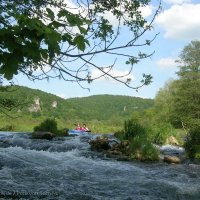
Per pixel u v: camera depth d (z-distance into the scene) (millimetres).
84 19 2752
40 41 2549
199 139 16750
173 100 70000
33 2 3746
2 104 7648
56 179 9773
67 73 3875
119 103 134000
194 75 71062
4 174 9820
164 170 12430
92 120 97375
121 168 12305
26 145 18344
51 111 84938
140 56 4035
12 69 2465
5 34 2465
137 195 8664
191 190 9492
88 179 10102
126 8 5211
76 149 17094
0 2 2910
